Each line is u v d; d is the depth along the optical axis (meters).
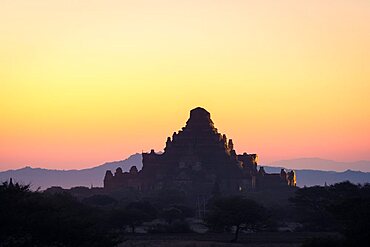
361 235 187.50
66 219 153.75
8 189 155.12
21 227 144.25
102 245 155.00
